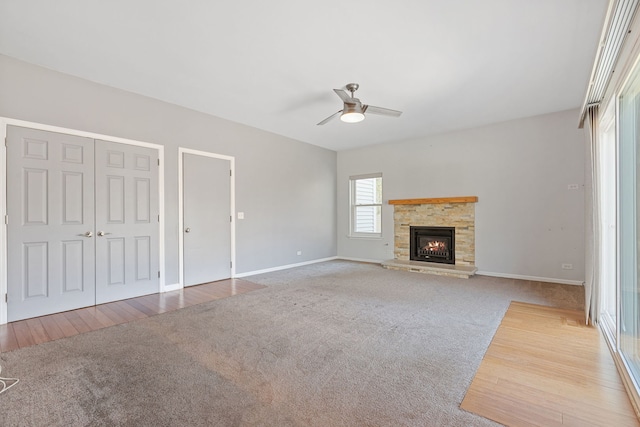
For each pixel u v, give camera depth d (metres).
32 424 1.57
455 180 5.60
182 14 2.36
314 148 6.71
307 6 2.27
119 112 3.74
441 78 3.45
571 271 4.57
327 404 1.74
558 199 4.65
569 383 1.94
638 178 2.07
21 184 3.05
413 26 2.51
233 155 5.04
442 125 5.25
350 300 3.75
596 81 2.48
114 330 2.81
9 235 2.99
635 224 2.12
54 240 3.26
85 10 2.31
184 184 4.40
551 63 3.09
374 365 2.17
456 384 1.93
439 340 2.59
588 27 2.49
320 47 2.83
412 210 6.15
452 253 5.67
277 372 2.08
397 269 5.75
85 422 1.58
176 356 2.30
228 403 1.74
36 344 2.51
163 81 3.55
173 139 4.27
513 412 1.66
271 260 5.70
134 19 2.42
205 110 4.52
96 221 3.56
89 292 3.51
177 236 4.32
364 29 2.55
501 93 3.88
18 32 2.59
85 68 3.23
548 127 4.71
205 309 3.42
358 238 7.00
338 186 7.35
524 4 2.23
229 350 2.40
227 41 2.73
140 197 3.94
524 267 4.93
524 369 2.12
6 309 2.97
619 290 2.24
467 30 2.56
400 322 3.00
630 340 2.15
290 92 3.84
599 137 2.87
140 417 1.62
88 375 2.03
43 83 3.19
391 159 6.46
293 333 2.74
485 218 5.29
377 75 3.38
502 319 3.08
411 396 1.81
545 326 2.89
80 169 3.44
